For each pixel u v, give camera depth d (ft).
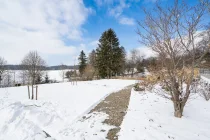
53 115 18.37
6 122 14.28
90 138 12.69
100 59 87.86
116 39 89.51
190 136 11.87
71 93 33.86
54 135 13.43
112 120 16.81
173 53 14.90
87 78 87.81
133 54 132.36
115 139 12.52
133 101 24.58
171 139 11.40
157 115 16.81
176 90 15.79
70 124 16.05
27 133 13.00
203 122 14.79
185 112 17.89
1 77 87.20
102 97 28.89
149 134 12.24
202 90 24.84
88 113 19.80
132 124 14.51
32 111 17.92
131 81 60.95
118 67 90.17
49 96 30.50
